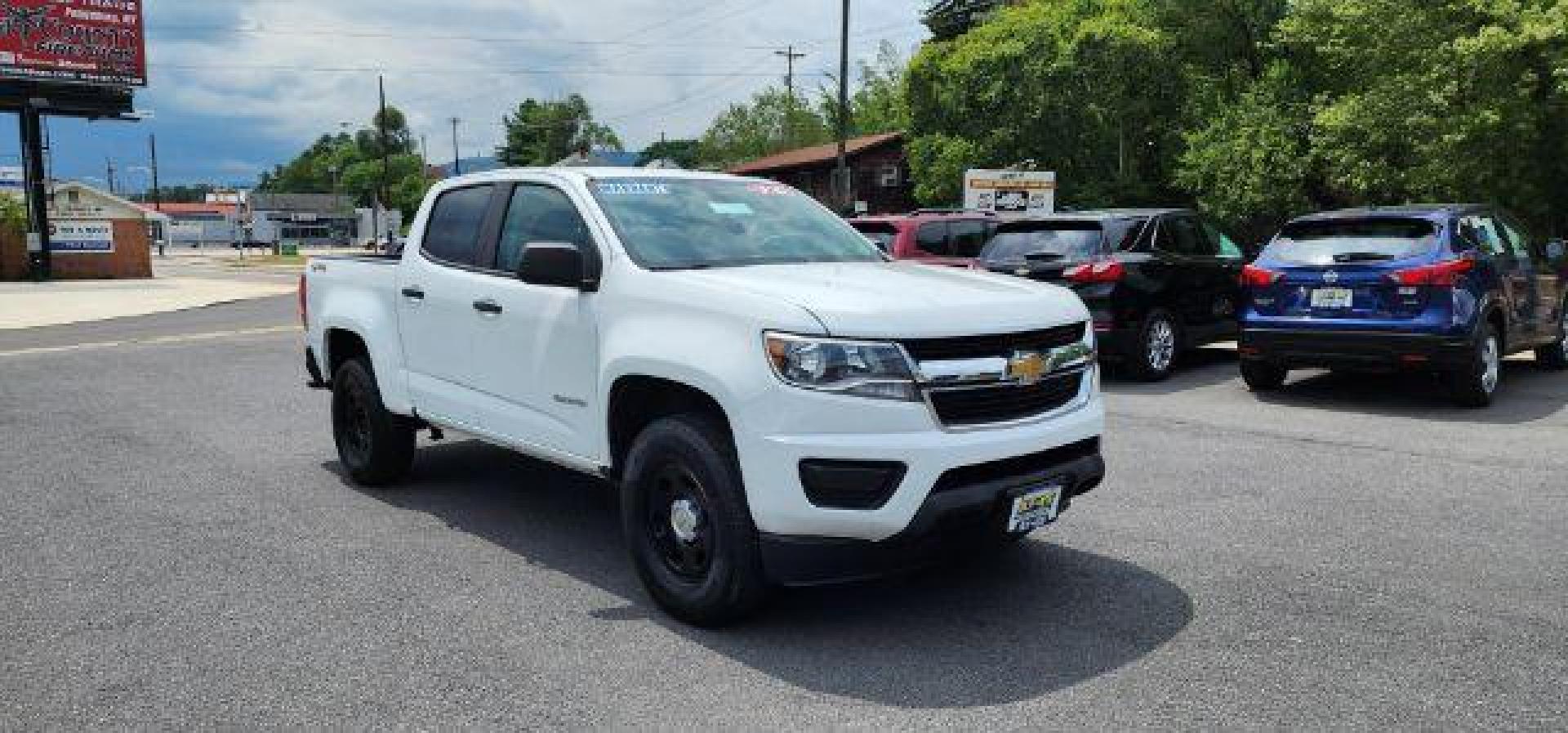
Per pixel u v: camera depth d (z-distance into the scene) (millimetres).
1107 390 10547
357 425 6867
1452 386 9070
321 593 4852
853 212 28906
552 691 3826
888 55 65688
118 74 40312
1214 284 11883
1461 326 8742
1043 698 3730
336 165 157125
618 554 5457
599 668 4027
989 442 4086
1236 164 24047
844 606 4664
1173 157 30219
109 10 39938
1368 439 7988
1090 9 33094
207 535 5770
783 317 4078
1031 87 31359
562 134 131875
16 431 8758
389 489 6809
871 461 3938
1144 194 31156
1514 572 4965
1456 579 4875
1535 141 16922
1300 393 10227
